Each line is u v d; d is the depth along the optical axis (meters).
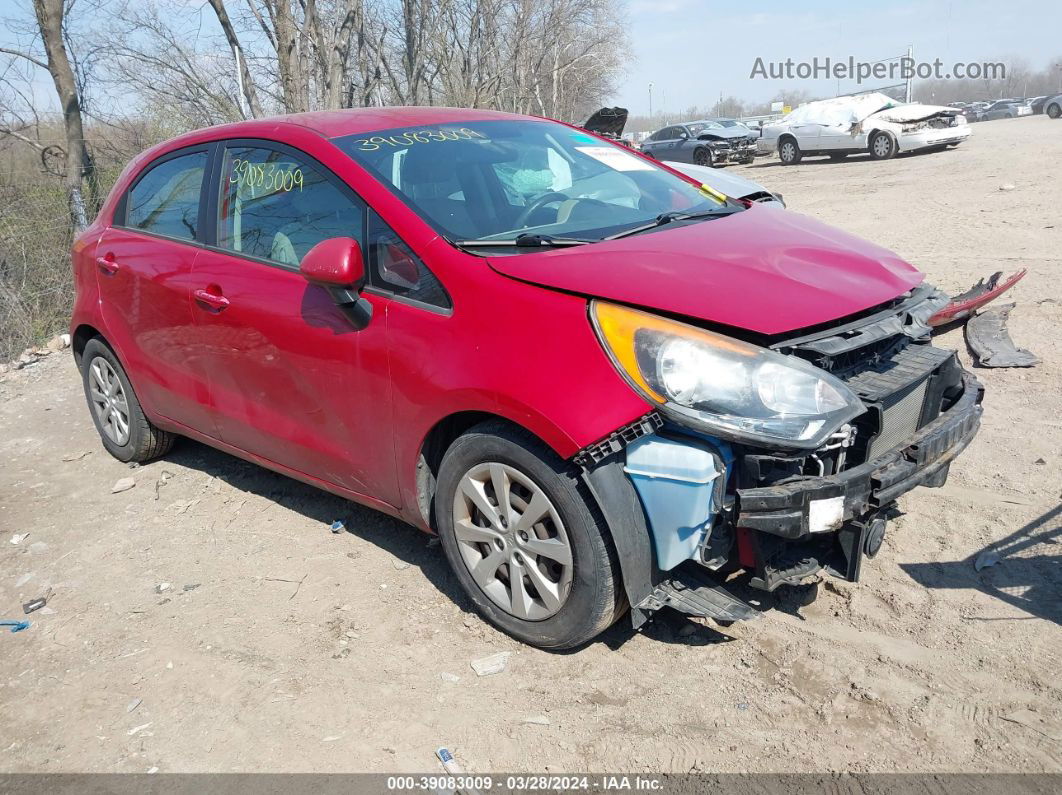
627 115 9.70
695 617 3.28
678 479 2.70
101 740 2.93
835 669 2.94
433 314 3.13
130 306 4.58
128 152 11.94
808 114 23.02
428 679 3.08
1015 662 2.90
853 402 2.72
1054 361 5.54
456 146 3.81
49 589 3.92
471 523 3.25
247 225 3.97
